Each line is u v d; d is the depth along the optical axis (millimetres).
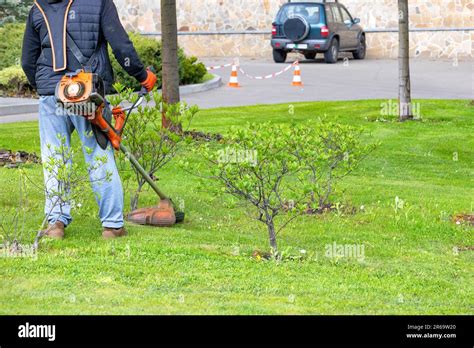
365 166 13656
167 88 14828
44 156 8195
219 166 8008
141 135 9625
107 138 8133
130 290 6805
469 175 13656
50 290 6695
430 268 8109
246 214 9883
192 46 37500
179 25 37531
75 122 8109
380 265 8094
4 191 10266
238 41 37062
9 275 6996
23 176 10641
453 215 10469
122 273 7191
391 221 10000
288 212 8438
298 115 18531
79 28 8047
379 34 35219
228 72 29484
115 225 8344
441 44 34531
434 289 7395
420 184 12633
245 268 7582
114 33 8102
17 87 22359
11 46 25000
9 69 22516
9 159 12547
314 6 32406
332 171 10398
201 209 10133
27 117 19016
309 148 9094
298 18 32281
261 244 8688
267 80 27109
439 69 29875
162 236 8617
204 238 8711
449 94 22922
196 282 7098
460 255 8742
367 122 17594
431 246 9070
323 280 7402
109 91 8281
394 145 15297
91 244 8047
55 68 8039
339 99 22031
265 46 36812
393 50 35188
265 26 36781
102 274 7137
